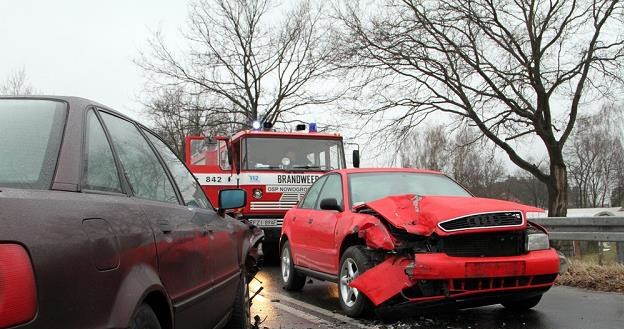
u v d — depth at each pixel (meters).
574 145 61.38
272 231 11.94
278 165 12.23
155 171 3.56
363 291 5.64
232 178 12.02
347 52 19.59
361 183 7.00
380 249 5.63
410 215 5.54
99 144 2.79
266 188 11.96
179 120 28.92
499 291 5.42
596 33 16.95
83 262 2.10
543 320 5.78
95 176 2.58
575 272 8.43
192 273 3.33
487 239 5.45
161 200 3.38
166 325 2.88
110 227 2.36
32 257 1.86
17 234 1.84
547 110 17.92
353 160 12.95
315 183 8.19
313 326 5.73
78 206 2.23
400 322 5.80
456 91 18.56
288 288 8.38
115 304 2.27
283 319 6.13
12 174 2.27
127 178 2.97
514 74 17.36
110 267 2.28
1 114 2.66
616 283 7.78
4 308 1.74
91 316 2.12
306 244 7.59
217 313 4.04
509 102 17.88
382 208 5.73
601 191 64.50
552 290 7.77
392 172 7.32
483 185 45.31
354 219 6.15
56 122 2.60
